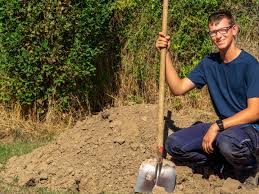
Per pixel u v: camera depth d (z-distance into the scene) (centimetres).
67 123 467
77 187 315
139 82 513
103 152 336
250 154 300
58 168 331
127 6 495
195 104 508
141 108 375
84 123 366
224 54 307
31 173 333
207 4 494
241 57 304
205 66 318
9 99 461
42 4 427
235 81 305
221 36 302
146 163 311
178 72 505
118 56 507
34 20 429
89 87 467
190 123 369
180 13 498
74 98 465
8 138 444
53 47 437
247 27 527
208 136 301
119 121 357
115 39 503
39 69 439
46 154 349
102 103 503
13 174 339
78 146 345
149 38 506
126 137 344
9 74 447
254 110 298
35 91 448
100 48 458
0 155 388
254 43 532
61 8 430
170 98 506
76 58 441
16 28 432
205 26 498
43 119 467
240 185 308
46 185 322
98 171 323
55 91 451
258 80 298
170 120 368
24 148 408
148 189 306
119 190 312
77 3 434
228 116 310
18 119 467
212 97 317
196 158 318
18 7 427
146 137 345
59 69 441
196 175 318
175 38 500
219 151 309
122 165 326
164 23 314
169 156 335
